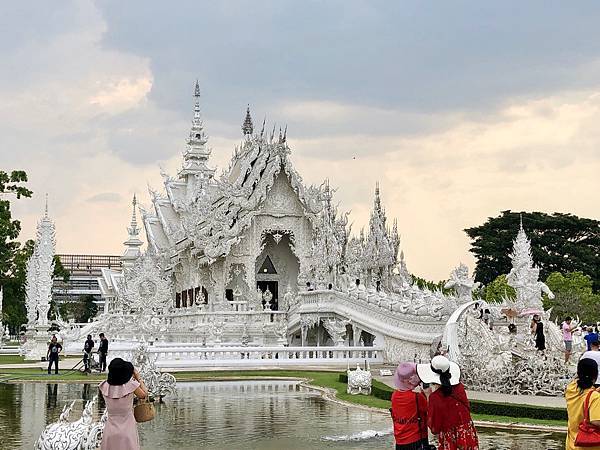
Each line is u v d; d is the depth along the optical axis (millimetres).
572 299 74688
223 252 65438
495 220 99750
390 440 19641
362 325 49688
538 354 28812
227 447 18703
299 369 44844
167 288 71438
